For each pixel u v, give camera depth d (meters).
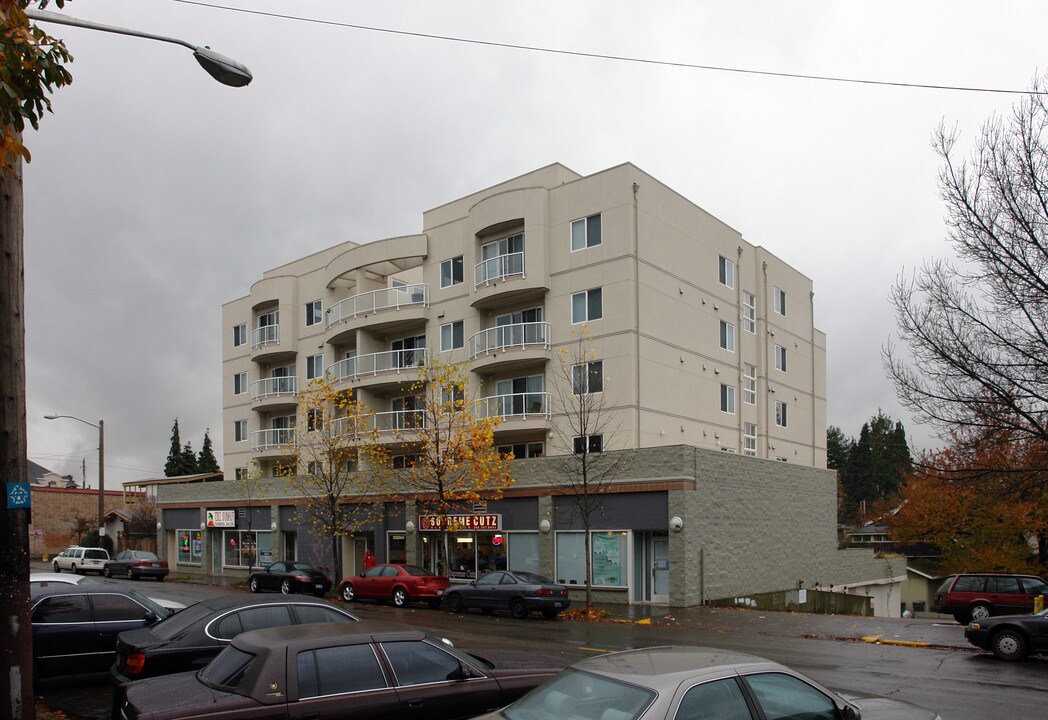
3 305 7.86
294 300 46.25
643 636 18.41
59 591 12.61
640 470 26.66
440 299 37.22
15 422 7.88
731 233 38.19
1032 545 43.19
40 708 11.07
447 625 20.47
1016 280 18.25
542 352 32.00
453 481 28.81
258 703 6.36
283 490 41.53
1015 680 12.97
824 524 34.94
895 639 18.02
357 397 38.53
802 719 5.44
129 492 70.50
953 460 22.36
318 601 10.35
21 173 8.05
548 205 33.38
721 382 35.94
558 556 28.36
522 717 5.43
